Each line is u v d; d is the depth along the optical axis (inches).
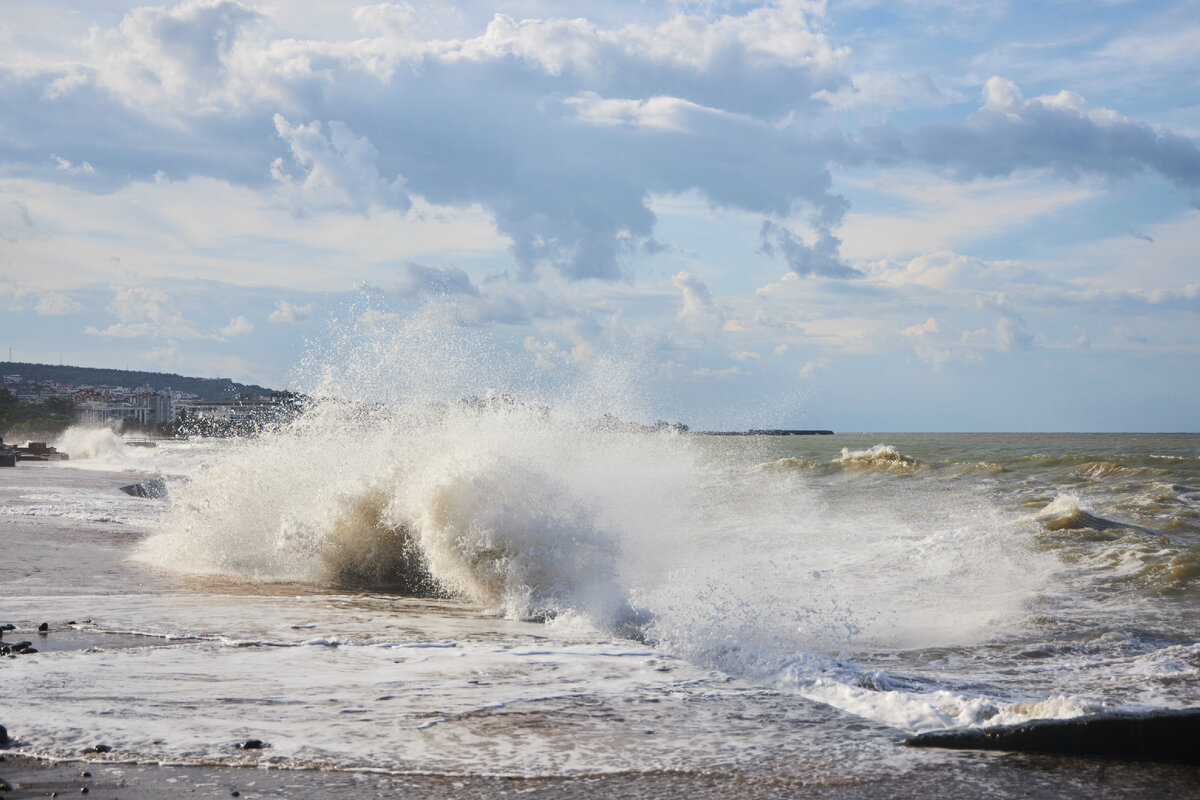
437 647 214.2
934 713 164.2
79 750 131.9
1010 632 267.4
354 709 156.6
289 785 118.7
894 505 638.5
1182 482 694.5
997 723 154.9
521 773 125.5
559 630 249.3
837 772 128.3
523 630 247.3
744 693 172.9
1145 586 327.6
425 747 136.3
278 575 354.9
